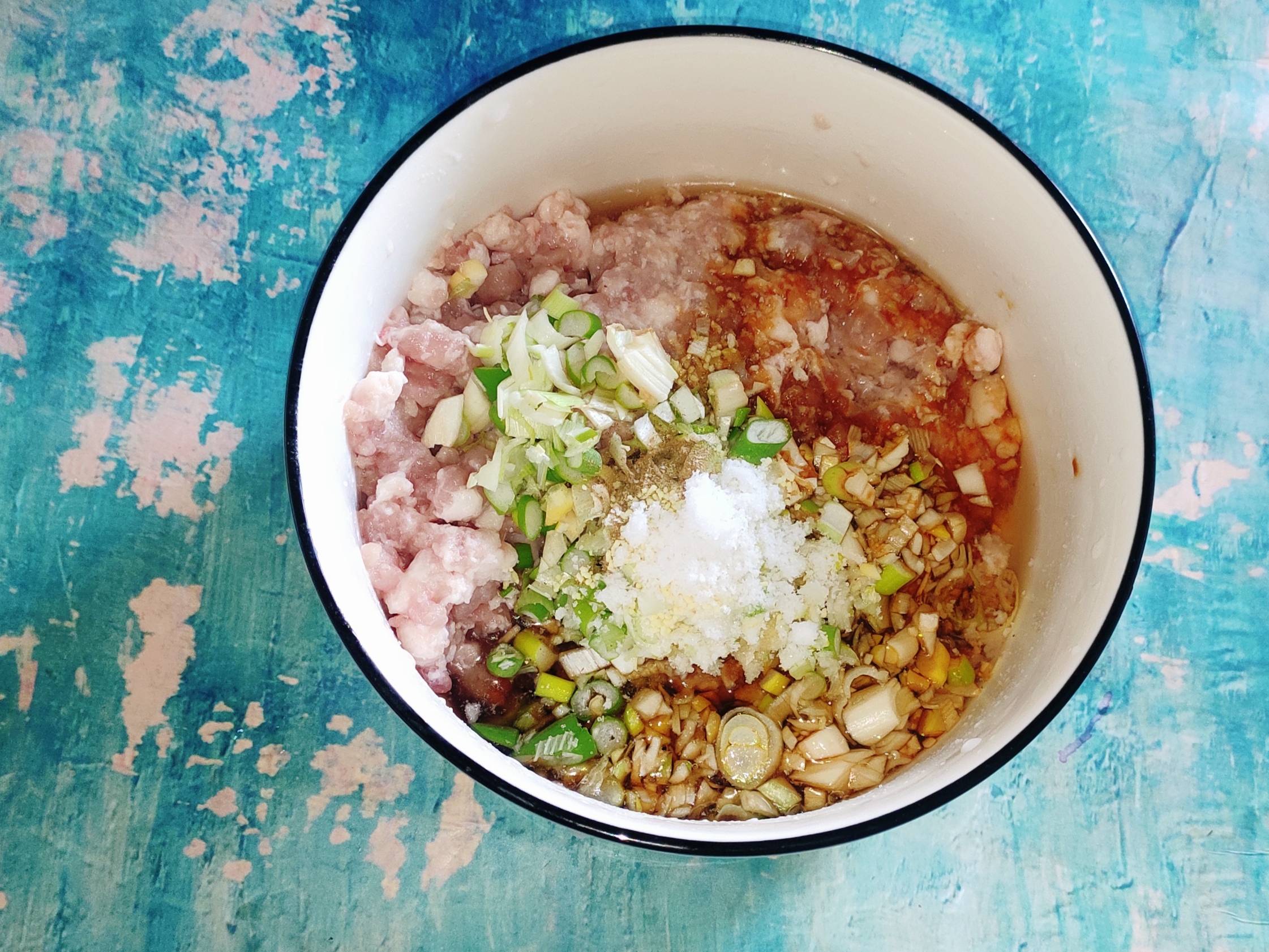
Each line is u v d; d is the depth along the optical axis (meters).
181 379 0.32
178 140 0.33
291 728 0.31
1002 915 0.31
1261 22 0.34
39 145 0.32
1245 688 0.33
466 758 0.24
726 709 0.31
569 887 0.31
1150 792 0.32
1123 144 0.34
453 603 0.29
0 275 0.32
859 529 0.31
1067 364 0.30
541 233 0.32
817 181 0.34
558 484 0.30
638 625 0.30
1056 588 0.30
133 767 0.31
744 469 0.30
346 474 0.28
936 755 0.29
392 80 0.33
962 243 0.32
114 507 0.31
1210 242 0.34
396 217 0.28
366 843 0.31
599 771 0.30
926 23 0.34
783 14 0.34
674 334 0.32
